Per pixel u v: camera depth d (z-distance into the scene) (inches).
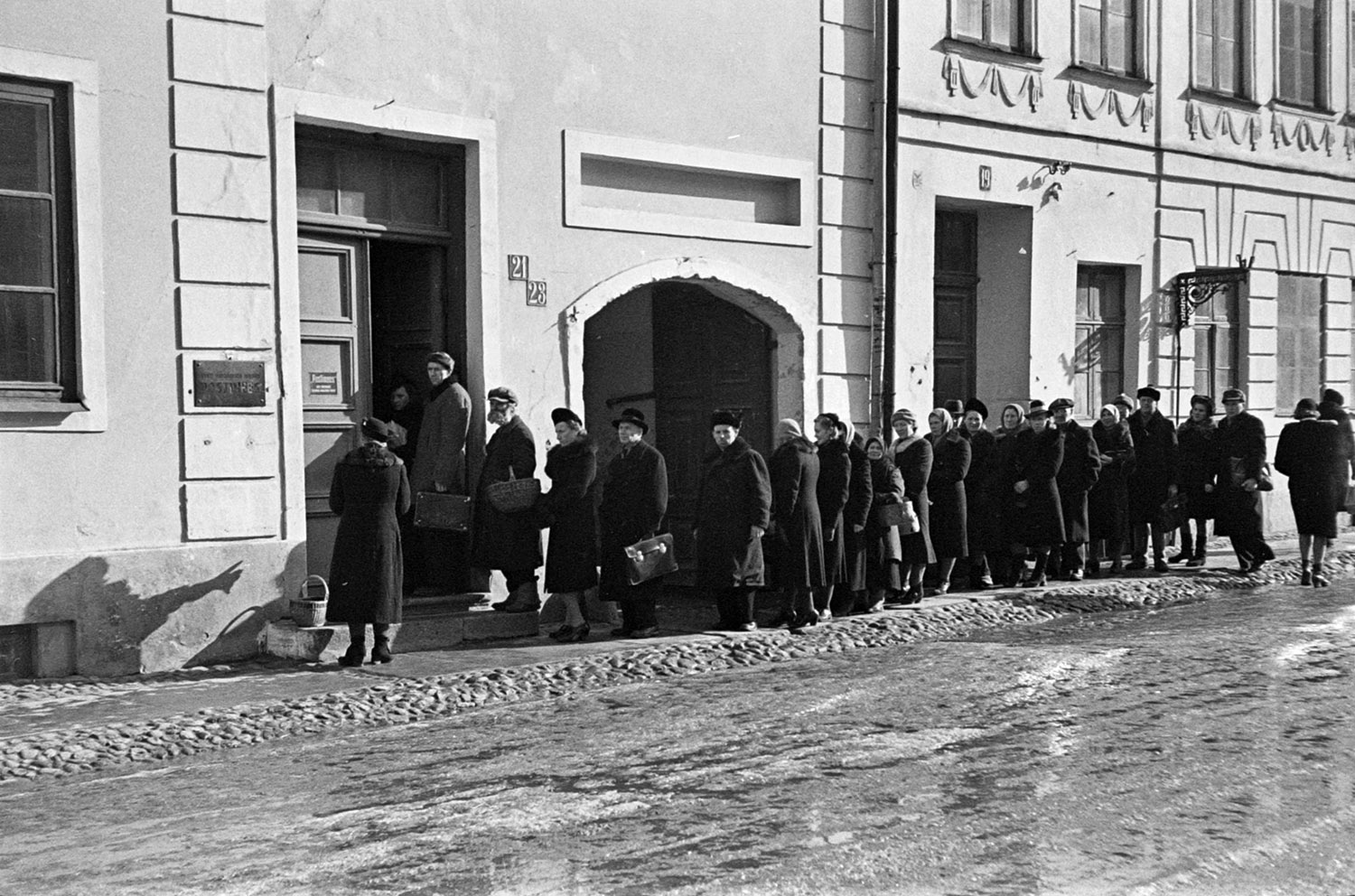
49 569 402.6
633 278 534.9
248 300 442.9
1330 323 847.7
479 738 335.9
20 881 235.8
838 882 226.8
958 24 650.2
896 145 614.5
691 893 221.9
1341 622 500.7
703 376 615.8
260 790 289.9
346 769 307.3
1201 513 647.1
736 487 478.6
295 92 450.3
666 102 545.6
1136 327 735.1
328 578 459.8
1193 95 756.0
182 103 428.8
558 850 245.0
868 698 375.9
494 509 473.7
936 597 557.0
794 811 266.8
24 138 405.4
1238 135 783.1
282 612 447.2
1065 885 225.0
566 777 295.7
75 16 408.8
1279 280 815.7
